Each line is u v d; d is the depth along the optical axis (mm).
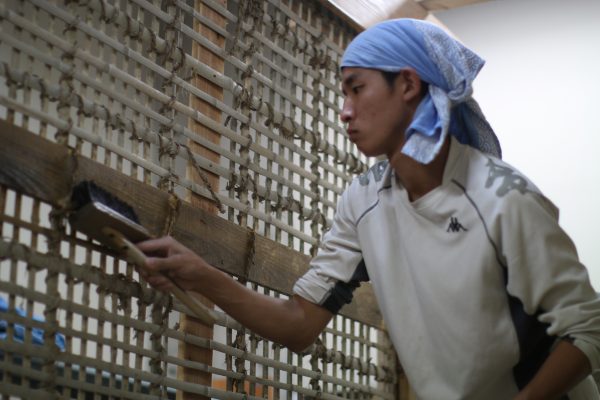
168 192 1593
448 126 1396
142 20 1603
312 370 2000
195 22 1777
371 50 1486
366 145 1501
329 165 2152
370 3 2328
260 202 1977
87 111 1456
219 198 1740
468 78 1457
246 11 1893
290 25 2131
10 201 2381
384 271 1536
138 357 1518
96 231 1343
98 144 1465
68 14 1445
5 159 1286
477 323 1423
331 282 1648
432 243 1468
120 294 1483
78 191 1350
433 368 1496
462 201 1438
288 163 1980
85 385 1409
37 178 1331
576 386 1484
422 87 1477
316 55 2131
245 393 1777
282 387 1890
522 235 1383
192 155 1662
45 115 1378
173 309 1590
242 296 1554
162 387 1559
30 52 1373
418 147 1401
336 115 2215
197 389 1640
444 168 1465
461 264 1432
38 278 2631
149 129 1581
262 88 1935
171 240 1438
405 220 1511
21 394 1300
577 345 1343
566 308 1364
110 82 1521
